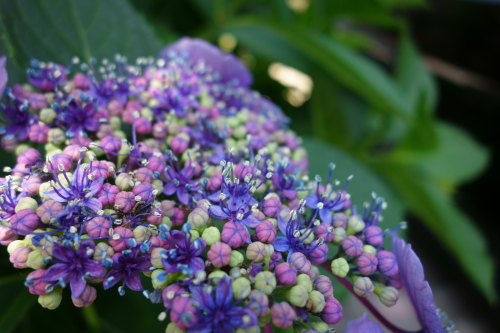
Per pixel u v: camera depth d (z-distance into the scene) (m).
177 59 0.14
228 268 0.10
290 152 0.14
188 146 0.13
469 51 0.28
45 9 0.14
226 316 0.10
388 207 0.16
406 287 0.12
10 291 0.12
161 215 0.11
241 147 0.13
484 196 0.28
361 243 0.12
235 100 0.15
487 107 0.27
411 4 0.25
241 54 0.23
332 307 0.11
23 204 0.10
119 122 0.12
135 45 0.15
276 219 0.11
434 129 0.21
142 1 0.20
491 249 0.25
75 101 0.12
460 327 0.23
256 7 0.24
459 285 0.25
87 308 0.16
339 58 0.18
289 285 0.10
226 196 0.11
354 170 0.16
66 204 0.10
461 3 0.28
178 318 0.10
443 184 0.25
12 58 0.13
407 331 0.12
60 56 0.14
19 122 0.12
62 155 0.11
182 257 0.10
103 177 0.11
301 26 0.20
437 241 0.27
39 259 0.10
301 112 0.23
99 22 0.14
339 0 0.22
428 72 0.24
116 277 0.10
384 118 0.23
